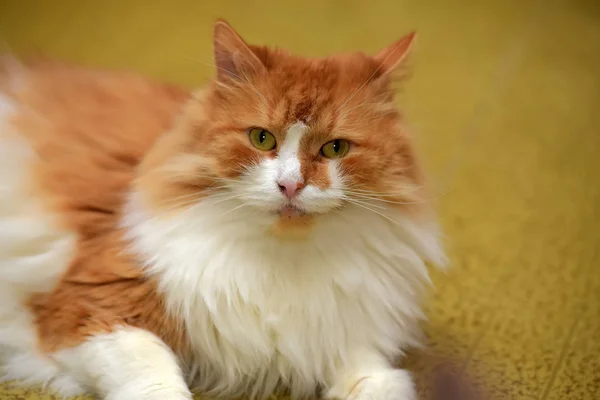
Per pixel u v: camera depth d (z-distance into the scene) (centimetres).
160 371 133
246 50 132
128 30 309
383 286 141
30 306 146
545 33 358
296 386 146
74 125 163
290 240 132
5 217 149
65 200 148
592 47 349
